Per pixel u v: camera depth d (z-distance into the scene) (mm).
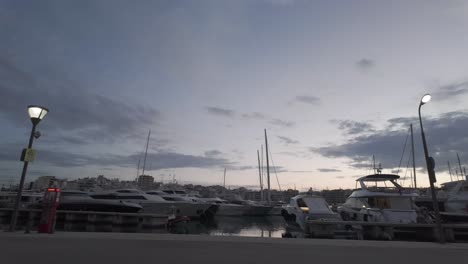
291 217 29219
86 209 31422
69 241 10938
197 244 11297
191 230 29781
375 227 22219
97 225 28594
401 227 22516
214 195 62750
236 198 59500
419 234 22578
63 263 7523
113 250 9477
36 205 32656
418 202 31547
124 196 35125
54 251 8945
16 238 11172
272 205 48719
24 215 31188
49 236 11930
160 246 10578
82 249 9438
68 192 32844
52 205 13523
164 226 28844
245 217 43312
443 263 9000
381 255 10117
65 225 28844
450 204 30734
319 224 22219
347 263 8711
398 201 25281
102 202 31484
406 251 11055
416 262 9086
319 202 27359
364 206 26188
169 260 8336
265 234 26250
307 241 12883
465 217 25906
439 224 14266
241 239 12922
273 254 9719
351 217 27141
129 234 13531
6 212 31656
